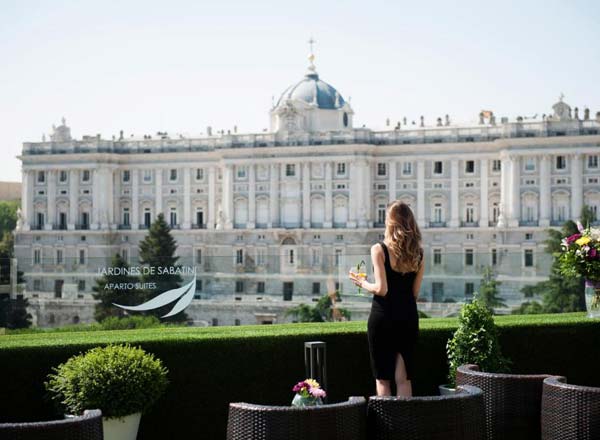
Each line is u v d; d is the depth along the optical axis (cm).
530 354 2339
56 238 18175
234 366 2097
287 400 2130
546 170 15862
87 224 18200
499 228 15962
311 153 17012
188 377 2070
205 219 17975
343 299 4181
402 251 1823
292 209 17150
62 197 18300
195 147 17900
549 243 10888
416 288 1870
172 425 2066
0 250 17438
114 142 18338
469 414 1536
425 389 2281
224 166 17388
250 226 17200
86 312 4344
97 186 18062
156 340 2058
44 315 4459
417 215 16850
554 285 4156
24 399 1994
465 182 16600
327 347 2167
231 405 1495
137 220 18275
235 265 4772
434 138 16738
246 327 2358
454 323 2406
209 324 4759
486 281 4356
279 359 2123
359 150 16788
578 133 15725
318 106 18288
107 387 1875
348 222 16862
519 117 16638
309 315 4447
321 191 17012
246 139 17350
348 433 1473
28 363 1995
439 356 2289
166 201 18150
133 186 18300
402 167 16988
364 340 2197
